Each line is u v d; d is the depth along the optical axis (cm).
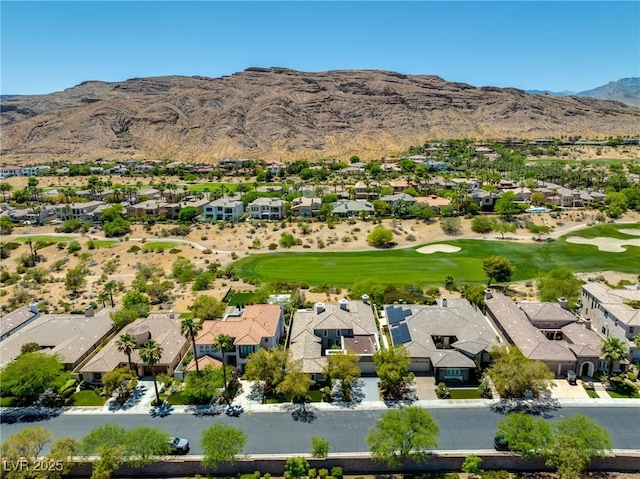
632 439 4894
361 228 13850
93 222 16238
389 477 4641
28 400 5803
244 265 11331
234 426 5238
